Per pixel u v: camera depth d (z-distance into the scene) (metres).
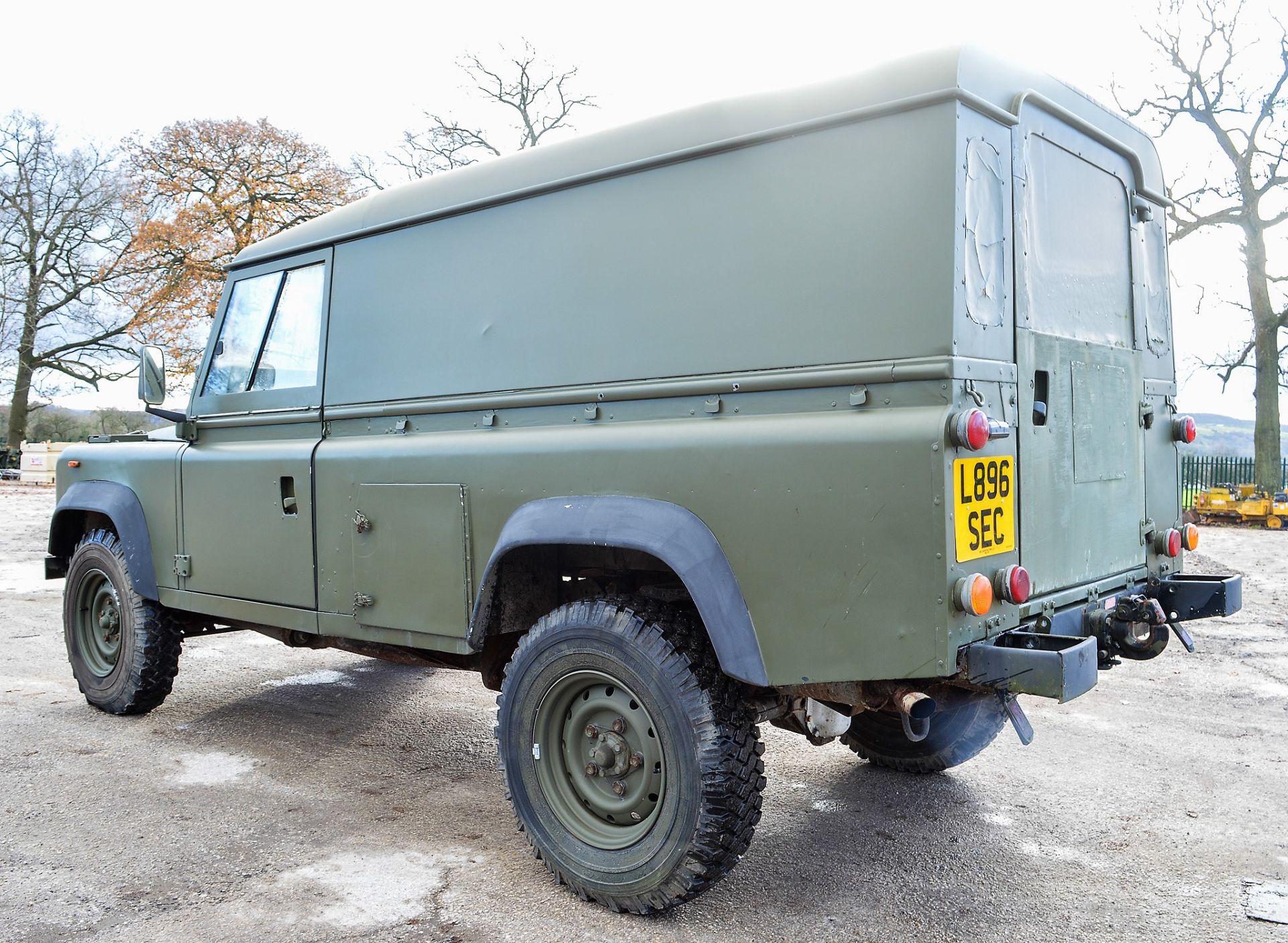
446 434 3.47
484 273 3.42
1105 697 5.41
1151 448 3.61
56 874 3.03
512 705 3.07
